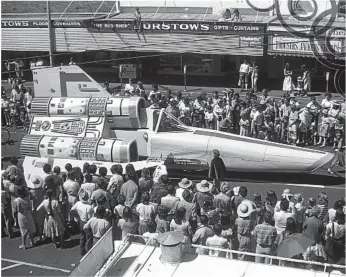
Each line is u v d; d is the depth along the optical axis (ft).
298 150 50.93
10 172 44.86
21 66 101.14
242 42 83.46
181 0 93.30
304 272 23.29
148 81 93.76
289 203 36.24
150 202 38.91
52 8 101.14
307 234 29.14
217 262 24.30
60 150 51.03
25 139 52.60
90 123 52.90
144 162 50.37
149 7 95.66
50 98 54.60
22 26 96.27
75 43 93.97
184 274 23.40
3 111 75.00
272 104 62.23
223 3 90.33
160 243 24.30
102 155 49.96
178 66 96.68
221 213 34.63
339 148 58.49
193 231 34.53
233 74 94.48
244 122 60.54
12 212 43.24
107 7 98.17
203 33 85.46
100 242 24.38
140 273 23.65
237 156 51.21
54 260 39.04
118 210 36.40
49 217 39.96
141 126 53.83
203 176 55.11
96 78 97.19
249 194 50.62
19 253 40.19
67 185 41.42
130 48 90.99
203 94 66.13
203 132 53.57
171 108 63.10
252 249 34.24
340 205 34.35
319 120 64.49
